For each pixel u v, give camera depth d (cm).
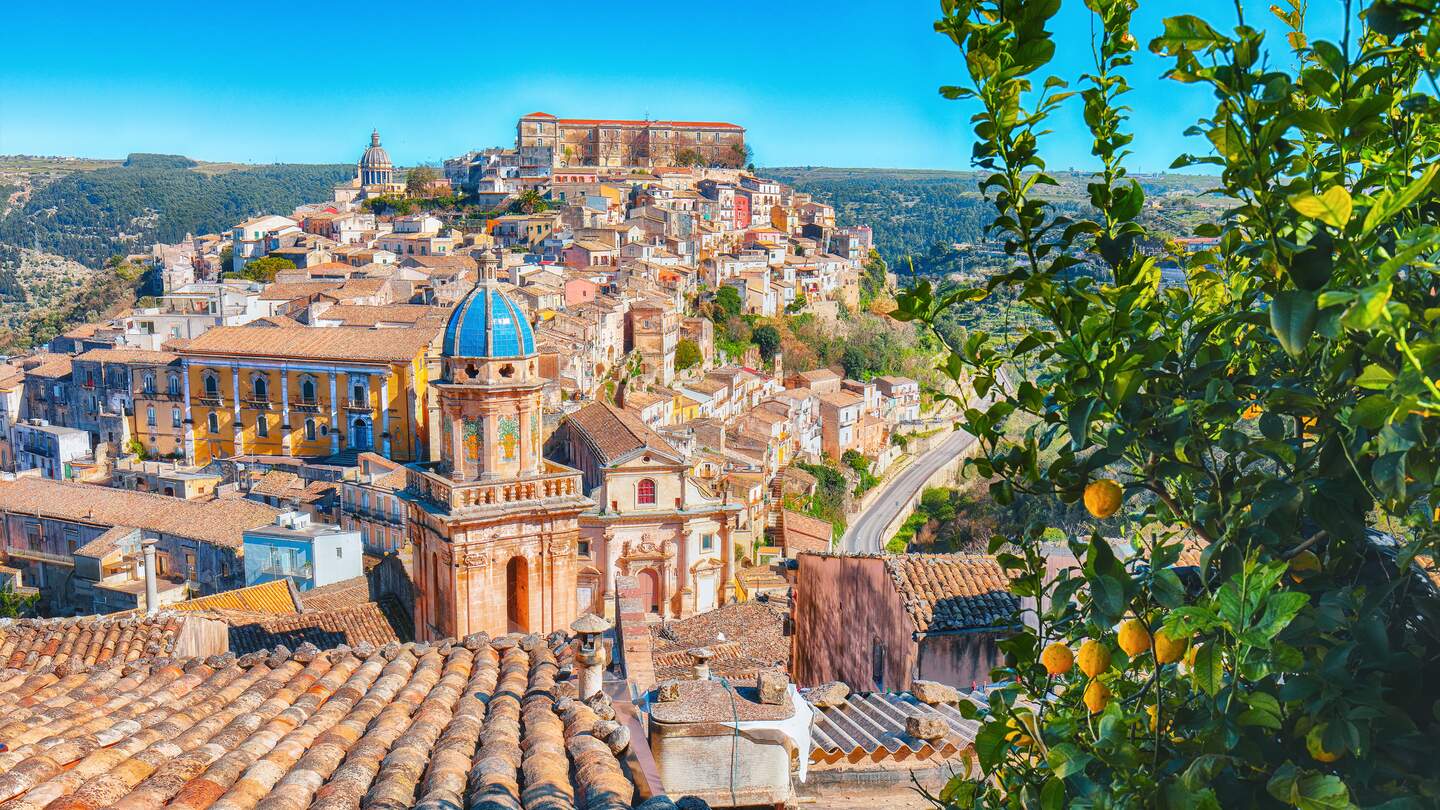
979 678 2850
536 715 1513
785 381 17975
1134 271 820
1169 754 758
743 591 8006
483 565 4169
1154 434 785
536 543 4266
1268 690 725
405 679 1758
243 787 1208
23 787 1166
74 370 13800
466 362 4166
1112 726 745
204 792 1194
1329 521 703
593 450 7762
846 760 1755
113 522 9494
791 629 3728
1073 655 872
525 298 14850
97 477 12762
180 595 8812
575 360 12850
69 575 9194
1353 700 653
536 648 1958
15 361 16488
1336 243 628
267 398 12625
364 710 1548
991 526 12825
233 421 12706
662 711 1483
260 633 4588
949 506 14825
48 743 1300
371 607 4781
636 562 7375
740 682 1905
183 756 1282
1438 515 677
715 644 4644
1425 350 564
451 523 4078
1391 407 595
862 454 16288
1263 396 768
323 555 8119
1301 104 807
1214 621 646
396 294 17038
